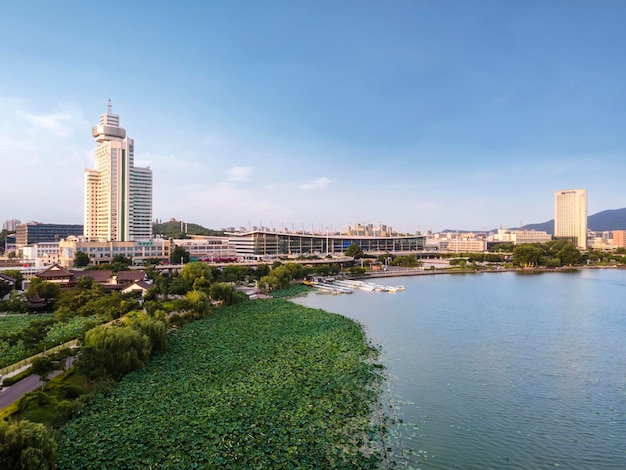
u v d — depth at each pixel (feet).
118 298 444.14
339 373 279.49
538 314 504.84
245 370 279.08
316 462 178.29
